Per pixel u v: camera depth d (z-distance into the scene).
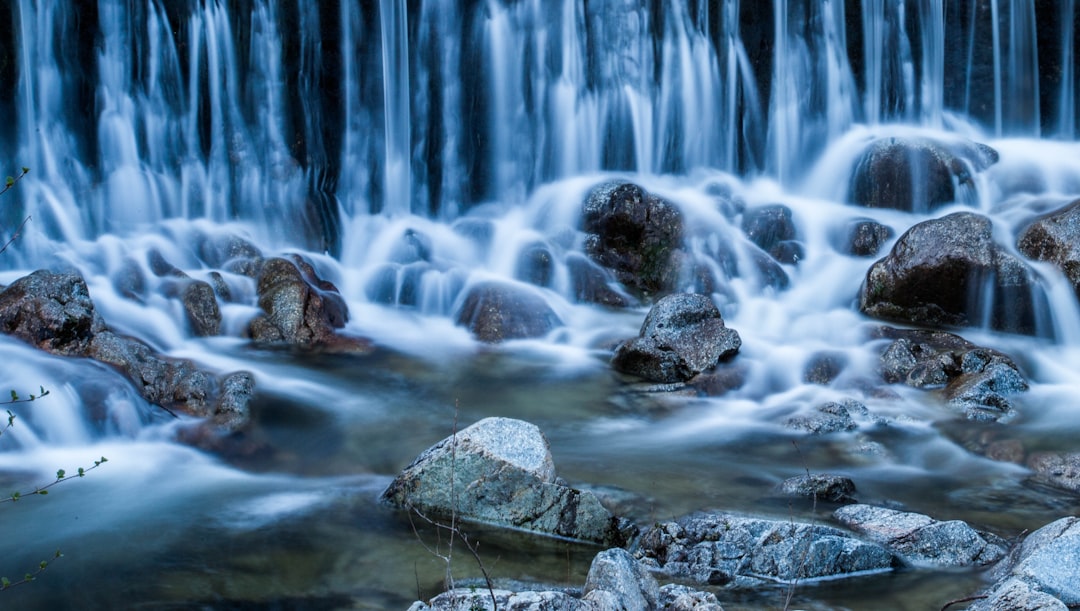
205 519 7.23
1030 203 13.23
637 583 5.89
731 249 12.95
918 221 13.75
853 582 6.50
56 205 12.58
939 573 6.64
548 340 11.74
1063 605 5.64
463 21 14.33
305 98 13.95
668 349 10.59
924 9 15.73
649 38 14.91
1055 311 11.54
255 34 13.67
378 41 14.12
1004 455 8.85
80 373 8.69
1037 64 16.03
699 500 7.67
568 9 14.64
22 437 8.14
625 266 13.16
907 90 15.89
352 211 14.14
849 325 11.72
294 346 10.93
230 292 11.52
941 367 10.40
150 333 10.45
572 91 14.80
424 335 11.78
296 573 6.50
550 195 14.26
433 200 14.56
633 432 9.34
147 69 13.26
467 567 6.58
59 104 12.84
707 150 15.24
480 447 7.12
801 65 15.31
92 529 7.03
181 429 8.66
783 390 10.40
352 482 7.99
